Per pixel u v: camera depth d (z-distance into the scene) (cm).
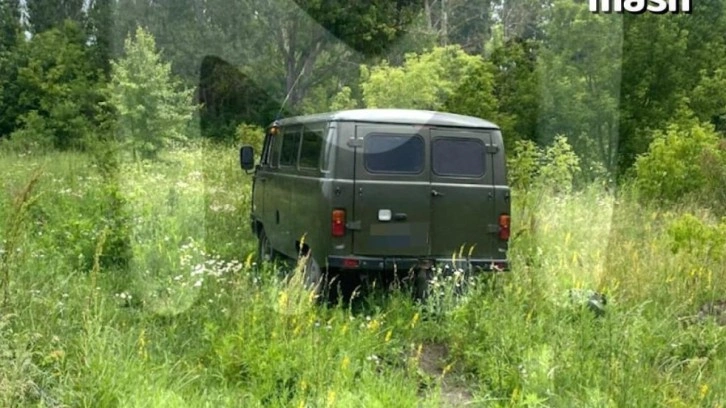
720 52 1859
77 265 675
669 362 529
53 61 2181
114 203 695
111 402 419
